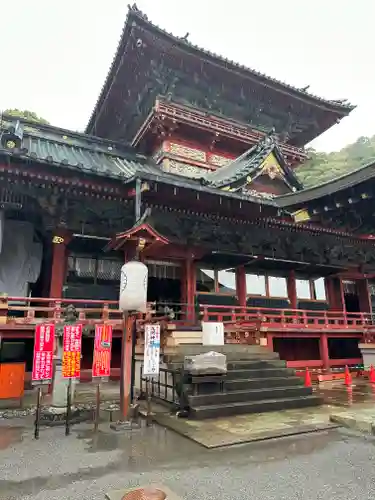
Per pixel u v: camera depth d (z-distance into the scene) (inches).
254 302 788.6
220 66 885.8
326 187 484.1
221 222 722.2
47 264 655.8
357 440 260.2
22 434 276.5
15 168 534.9
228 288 771.4
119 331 536.7
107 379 542.3
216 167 925.8
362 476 195.8
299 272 860.0
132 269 324.2
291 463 215.0
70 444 252.1
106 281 669.3
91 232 641.6
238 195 627.2
